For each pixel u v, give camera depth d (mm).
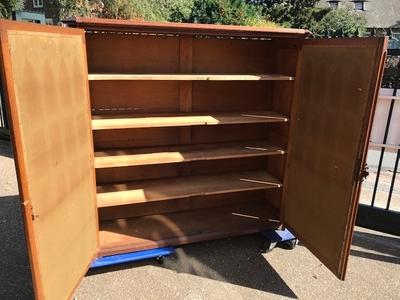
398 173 5164
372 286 2734
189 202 3586
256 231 3229
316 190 2713
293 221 3098
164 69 3098
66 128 2111
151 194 3047
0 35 1461
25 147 1649
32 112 1701
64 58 2049
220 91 3350
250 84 3424
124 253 2865
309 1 18547
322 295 2615
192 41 3107
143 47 2994
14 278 2680
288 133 3098
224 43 3211
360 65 2184
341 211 2414
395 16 31312
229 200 3740
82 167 2400
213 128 3441
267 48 3348
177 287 2660
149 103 3160
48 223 1907
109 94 3037
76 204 2314
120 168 3285
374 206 3686
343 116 2361
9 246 3088
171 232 3129
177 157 2982
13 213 3691
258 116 3143
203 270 2875
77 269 2371
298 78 2902
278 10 17906
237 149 3236
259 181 3352
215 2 11242
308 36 2838
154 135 3279
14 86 1557
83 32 2312
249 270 2893
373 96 2098
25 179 1659
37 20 16109
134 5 12367
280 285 2717
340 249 2439
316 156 2691
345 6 29953
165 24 2412
